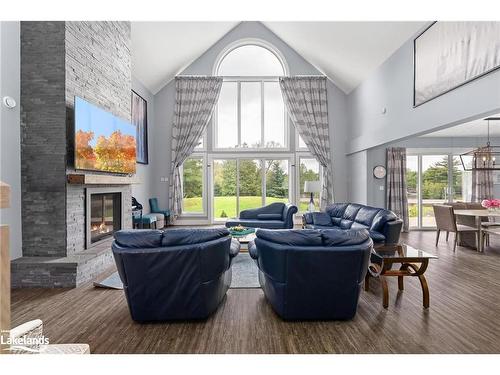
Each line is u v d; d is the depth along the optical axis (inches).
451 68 164.1
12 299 124.3
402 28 201.8
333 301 102.3
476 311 112.5
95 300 123.6
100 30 178.1
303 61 334.3
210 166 334.3
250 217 263.6
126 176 207.2
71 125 150.6
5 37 136.5
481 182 303.7
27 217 145.6
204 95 327.3
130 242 99.7
